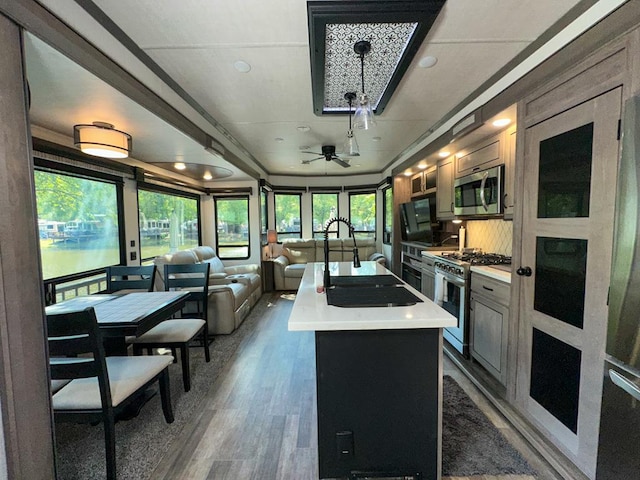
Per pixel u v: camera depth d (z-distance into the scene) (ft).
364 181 22.74
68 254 9.67
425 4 4.68
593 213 4.70
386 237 21.54
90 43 5.05
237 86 7.97
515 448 5.76
